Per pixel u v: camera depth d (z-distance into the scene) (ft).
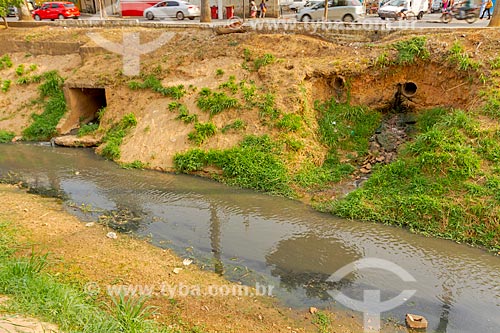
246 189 33.86
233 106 39.70
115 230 27.81
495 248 25.20
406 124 39.81
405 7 64.23
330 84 41.52
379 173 31.99
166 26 57.52
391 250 25.38
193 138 39.09
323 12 59.21
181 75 45.06
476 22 56.59
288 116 37.40
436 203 27.61
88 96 51.55
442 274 23.11
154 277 22.41
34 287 17.43
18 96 53.67
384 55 39.65
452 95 37.88
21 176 37.50
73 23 65.00
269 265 24.11
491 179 27.84
